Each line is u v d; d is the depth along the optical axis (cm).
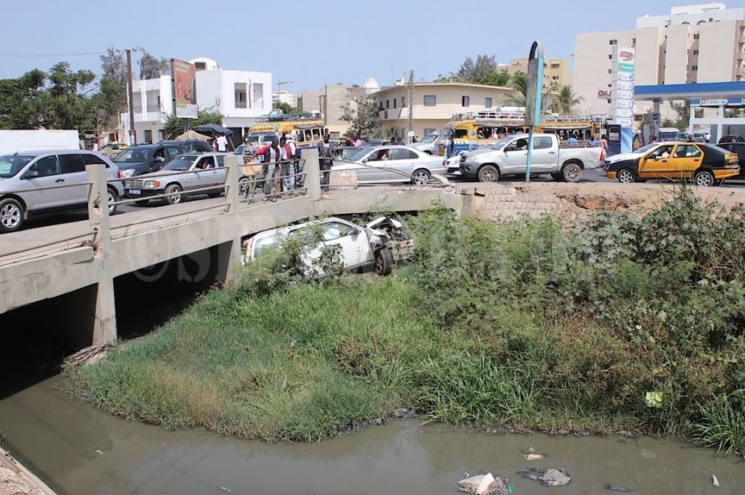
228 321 1234
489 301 1119
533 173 2483
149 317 1342
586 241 1289
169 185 1995
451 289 1170
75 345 1104
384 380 997
